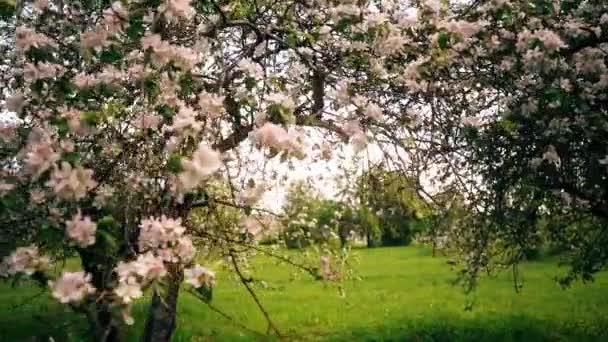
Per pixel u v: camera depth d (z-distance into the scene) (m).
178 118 3.54
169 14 3.60
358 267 28.00
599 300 16.14
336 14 4.67
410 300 17.52
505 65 5.95
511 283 19.70
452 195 7.21
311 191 6.06
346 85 4.71
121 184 3.79
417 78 5.37
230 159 4.30
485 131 6.67
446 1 4.98
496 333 11.66
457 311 15.01
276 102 3.65
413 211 5.73
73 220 3.21
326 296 17.97
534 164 6.93
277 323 13.74
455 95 6.40
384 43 4.84
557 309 14.92
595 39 6.30
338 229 6.09
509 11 5.35
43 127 3.66
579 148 7.13
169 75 3.84
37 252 3.38
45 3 4.13
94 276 3.70
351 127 4.42
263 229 4.25
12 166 3.89
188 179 3.17
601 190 7.55
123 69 4.16
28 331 10.07
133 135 3.92
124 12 3.71
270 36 4.87
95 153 3.84
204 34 4.89
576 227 9.54
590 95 6.27
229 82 4.47
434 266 28.08
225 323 13.47
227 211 4.96
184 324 12.83
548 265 23.09
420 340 11.57
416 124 5.51
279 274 21.44
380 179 5.64
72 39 4.73
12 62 5.12
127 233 3.41
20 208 3.57
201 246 4.67
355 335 12.35
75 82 3.92
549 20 5.94
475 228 8.06
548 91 5.75
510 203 7.81
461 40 4.94
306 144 3.57
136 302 12.01
